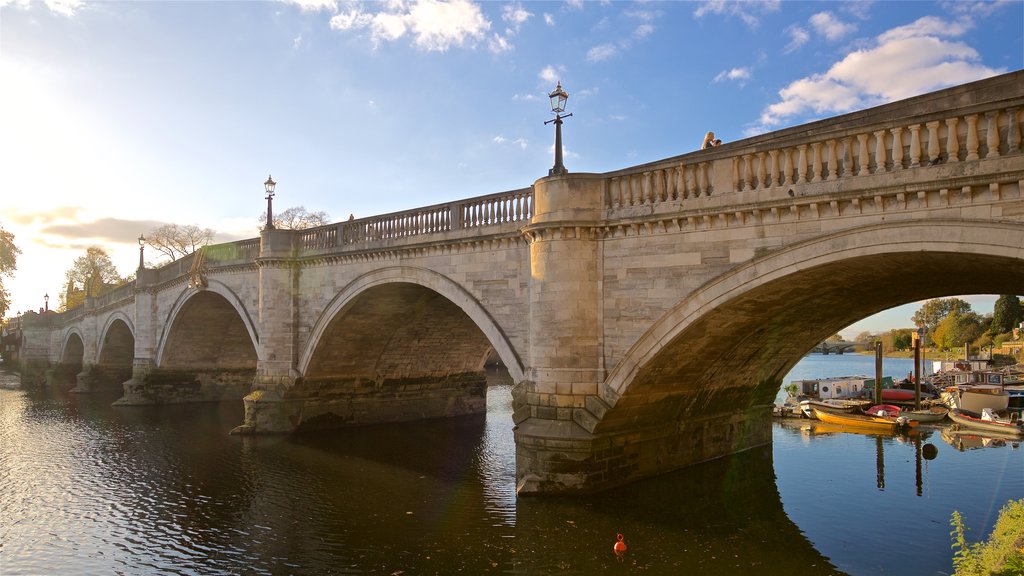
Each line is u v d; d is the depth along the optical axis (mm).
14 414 42031
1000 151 12094
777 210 15258
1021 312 87625
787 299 17766
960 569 11297
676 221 17109
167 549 16781
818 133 14438
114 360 62000
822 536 16953
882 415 35219
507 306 22156
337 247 29953
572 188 18953
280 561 15820
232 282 37906
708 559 15352
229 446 29672
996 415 34125
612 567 14883
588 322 18938
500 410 42438
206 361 49531
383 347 33656
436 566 15164
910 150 13164
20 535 17938
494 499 20359
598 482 19453
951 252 12734
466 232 23562
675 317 17172
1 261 67125
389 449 28797
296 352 32281
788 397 45781
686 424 23594
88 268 102000
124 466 26047
